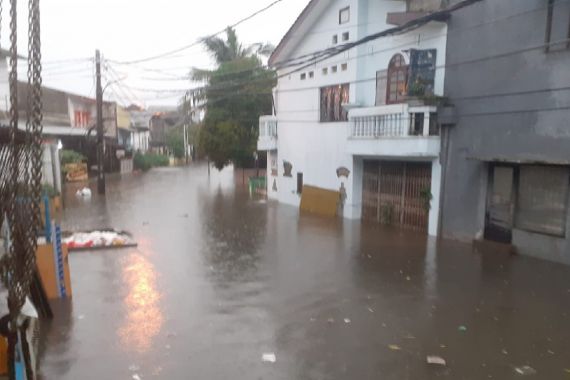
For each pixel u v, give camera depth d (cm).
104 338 623
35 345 465
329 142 1722
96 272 938
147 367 545
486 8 1122
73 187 2656
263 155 3177
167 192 2516
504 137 1098
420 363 561
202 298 788
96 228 1437
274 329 660
